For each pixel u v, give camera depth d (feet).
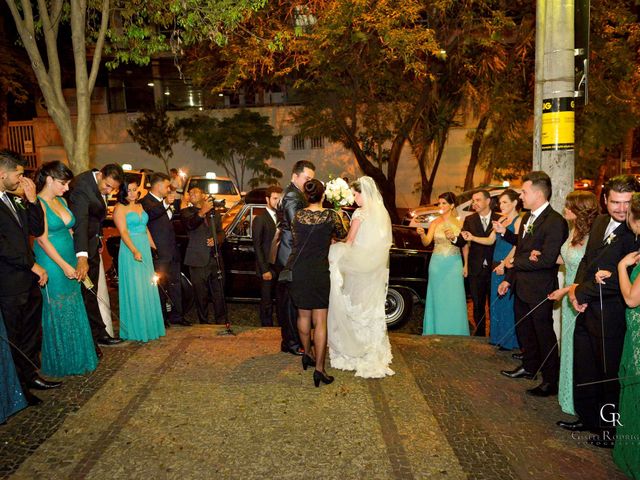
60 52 70.54
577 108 18.74
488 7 49.11
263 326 22.59
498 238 19.86
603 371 12.82
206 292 23.25
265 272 21.84
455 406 14.76
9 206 14.11
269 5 46.19
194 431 13.26
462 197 43.80
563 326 14.46
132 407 14.47
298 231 15.98
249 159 76.23
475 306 22.12
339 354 17.40
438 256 22.25
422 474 11.57
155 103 81.41
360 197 17.13
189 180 57.11
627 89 55.31
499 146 58.49
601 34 50.67
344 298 16.96
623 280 11.21
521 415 14.32
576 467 11.93
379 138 64.23
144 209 21.30
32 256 14.71
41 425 13.53
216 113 78.74
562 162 18.58
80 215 16.66
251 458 12.12
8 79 69.41
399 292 25.25
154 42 27.71
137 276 19.43
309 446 12.62
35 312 15.42
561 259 15.99
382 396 15.29
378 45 47.70
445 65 56.34
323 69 50.39
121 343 19.43
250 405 14.62
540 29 18.85
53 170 15.60
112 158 81.87
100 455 12.22
